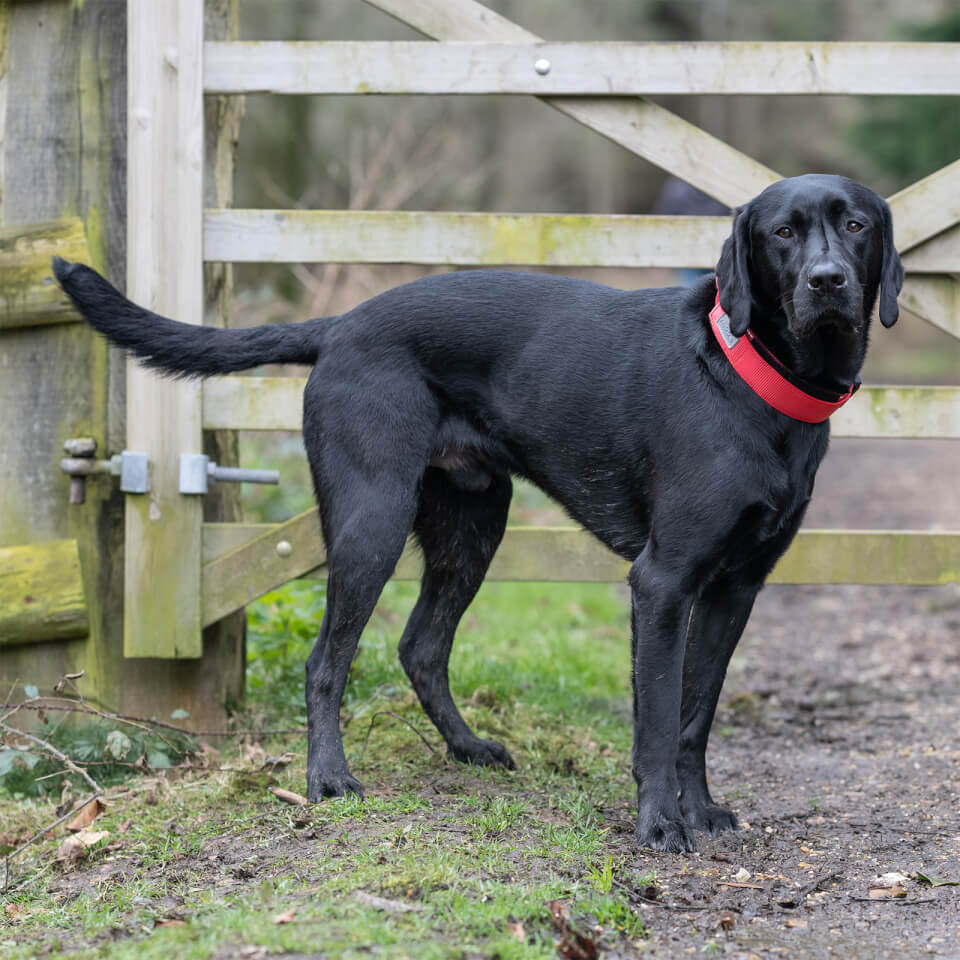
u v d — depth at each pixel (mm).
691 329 3373
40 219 4402
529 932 2535
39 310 4312
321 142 13305
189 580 4328
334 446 3625
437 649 4043
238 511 4773
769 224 3199
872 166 19625
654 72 4164
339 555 3570
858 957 2594
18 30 4371
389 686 4812
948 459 14477
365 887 2736
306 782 3707
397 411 3592
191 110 4219
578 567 4395
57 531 4434
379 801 3414
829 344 3182
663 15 28047
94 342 4375
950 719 5031
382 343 3631
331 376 3662
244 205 12289
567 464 3568
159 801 3799
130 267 4273
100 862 3283
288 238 4289
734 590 3510
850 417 4309
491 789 3697
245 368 3816
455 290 3676
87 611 4434
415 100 13680
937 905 2914
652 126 4207
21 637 4375
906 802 3848
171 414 4285
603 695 5395
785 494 3240
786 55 4125
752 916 2826
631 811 3633
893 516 10234
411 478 3607
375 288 9422
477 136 23875
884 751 4602
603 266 4258
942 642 6648
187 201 4238
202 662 4512
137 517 4309
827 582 4359
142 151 4223
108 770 4180
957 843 3391
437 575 4066
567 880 2852
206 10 4398
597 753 4391
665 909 2838
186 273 4262
